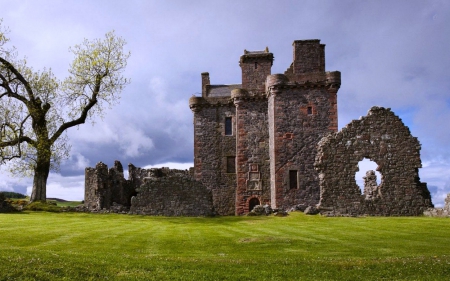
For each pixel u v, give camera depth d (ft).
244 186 151.94
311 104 137.08
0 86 128.26
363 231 75.72
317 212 109.50
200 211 115.96
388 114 111.96
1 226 77.71
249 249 58.49
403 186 109.70
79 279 40.73
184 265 46.68
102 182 137.28
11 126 124.16
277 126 136.67
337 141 111.14
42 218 95.96
